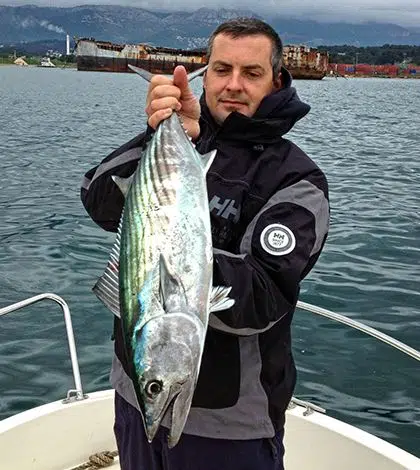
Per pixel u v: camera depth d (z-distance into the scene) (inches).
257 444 87.4
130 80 3009.4
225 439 86.4
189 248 74.7
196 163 83.2
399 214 393.1
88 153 654.5
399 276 280.4
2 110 1184.8
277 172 88.7
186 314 70.7
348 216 385.7
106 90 2038.6
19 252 313.0
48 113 1146.7
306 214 85.7
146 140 90.0
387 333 225.0
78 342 217.0
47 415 132.2
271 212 85.7
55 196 439.5
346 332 224.1
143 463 91.7
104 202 94.5
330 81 3791.8
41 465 129.4
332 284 268.8
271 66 93.0
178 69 87.4
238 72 91.4
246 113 92.1
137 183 81.6
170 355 69.5
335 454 128.3
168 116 85.8
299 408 138.7
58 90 1967.3
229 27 93.0
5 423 129.0
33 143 728.3
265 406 87.5
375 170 570.3
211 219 88.3
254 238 83.9
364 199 439.5
